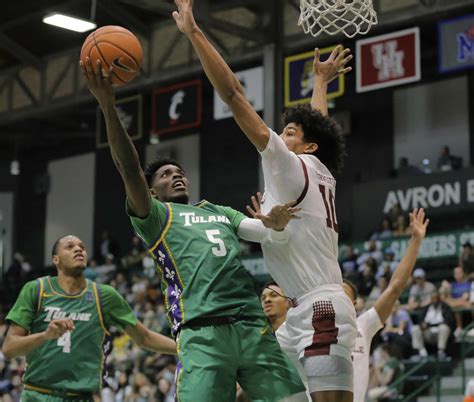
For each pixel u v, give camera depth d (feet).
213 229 20.90
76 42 103.19
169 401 59.52
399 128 93.09
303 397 20.12
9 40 103.19
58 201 120.47
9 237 123.13
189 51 94.22
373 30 81.92
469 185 79.61
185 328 20.04
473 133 88.53
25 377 27.96
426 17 77.05
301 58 80.28
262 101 84.89
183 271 20.36
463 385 51.98
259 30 84.43
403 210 83.76
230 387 19.79
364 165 94.53
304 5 25.00
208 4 81.25
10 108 110.01
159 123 94.79
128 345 67.97
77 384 27.86
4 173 124.47
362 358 25.85
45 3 94.89
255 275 76.48
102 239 115.14
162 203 21.18
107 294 28.68
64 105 104.12
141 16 97.35
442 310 58.70
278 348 20.39
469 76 89.35
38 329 28.17
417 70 75.05
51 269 104.53
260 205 20.48
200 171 106.93
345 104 96.53
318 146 20.85
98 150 117.39
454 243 70.64
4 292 101.24
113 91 19.15
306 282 19.33
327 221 19.67
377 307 26.55
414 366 55.36
